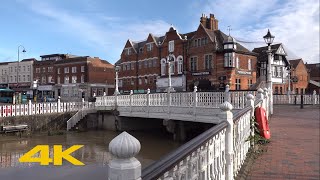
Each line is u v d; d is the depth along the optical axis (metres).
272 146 9.21
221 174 4.89
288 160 7.59
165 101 22.23
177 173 2.99
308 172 6.61
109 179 2.11
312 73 69.00
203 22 45.03
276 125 13.70
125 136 2.09
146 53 52.16
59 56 75.06
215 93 18.11
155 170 2.46
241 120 6.93
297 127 13.05
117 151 2.04
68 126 28.73
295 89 56.72
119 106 28.16
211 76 41.56
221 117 5.23
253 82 43.72
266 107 14.96
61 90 68.88
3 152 18.06
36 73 76.00
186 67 45.12
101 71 67.31
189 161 3.36
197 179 3.64
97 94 65.81
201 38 43.16
